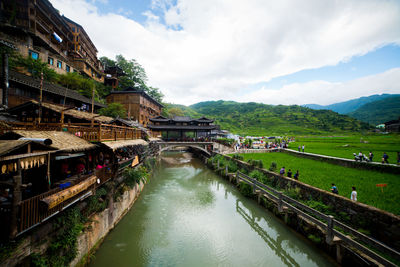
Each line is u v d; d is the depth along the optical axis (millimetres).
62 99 21219
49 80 24516
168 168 34344
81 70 40906
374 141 42906
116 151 15719
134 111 43875
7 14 26188
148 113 51031
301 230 12367
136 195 18188
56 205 7000
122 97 44500
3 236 5539
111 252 10711
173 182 25078
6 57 12820
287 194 15516
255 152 39125
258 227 14266
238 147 42375
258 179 20078
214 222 14852
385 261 7297
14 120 12398
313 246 11320
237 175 22312
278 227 14023
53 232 7402
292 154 33656
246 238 12898
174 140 41844
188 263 10461
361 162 20469
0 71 16125
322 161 26156
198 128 43156
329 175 18234
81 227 8578
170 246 11766
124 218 14289
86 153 11477
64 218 7977
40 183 8555
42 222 6742
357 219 10703
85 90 31297
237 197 20109
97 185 10484
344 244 9594
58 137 9289
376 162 20469
